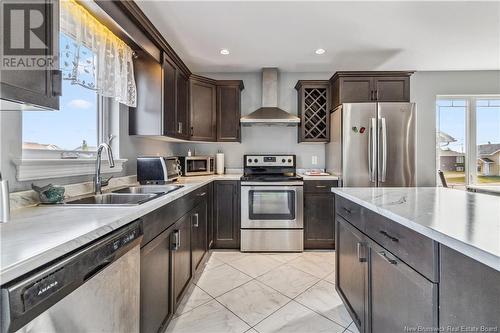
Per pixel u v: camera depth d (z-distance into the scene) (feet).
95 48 5.59
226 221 10.28
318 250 10.19
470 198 4.87
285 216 9.98
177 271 5.90
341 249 6.10
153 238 4.60
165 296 5.20
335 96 10.91
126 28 6.15
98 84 5.68
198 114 10.63
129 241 3.52
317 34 8.43
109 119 7.19
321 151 12.37
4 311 1.90
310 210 10.16
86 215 3.60
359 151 9.68
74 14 4.96
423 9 7.06
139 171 7.69
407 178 9.61
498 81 12.29
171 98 8.47
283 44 9.20
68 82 5.74
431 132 12.46
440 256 2.74
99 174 5.70
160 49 7.79
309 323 5.63
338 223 6.30
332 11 7.13
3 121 3.98
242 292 6.93
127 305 3.54
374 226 4.28
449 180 12.85
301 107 11.47
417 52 9.94
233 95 11.34
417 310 3.10
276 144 12.42
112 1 5.61
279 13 7.22
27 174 4.30
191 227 7.17
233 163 12.45
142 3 6.71
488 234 2.57
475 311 2.32
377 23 7.80
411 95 12.46
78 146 6.12
